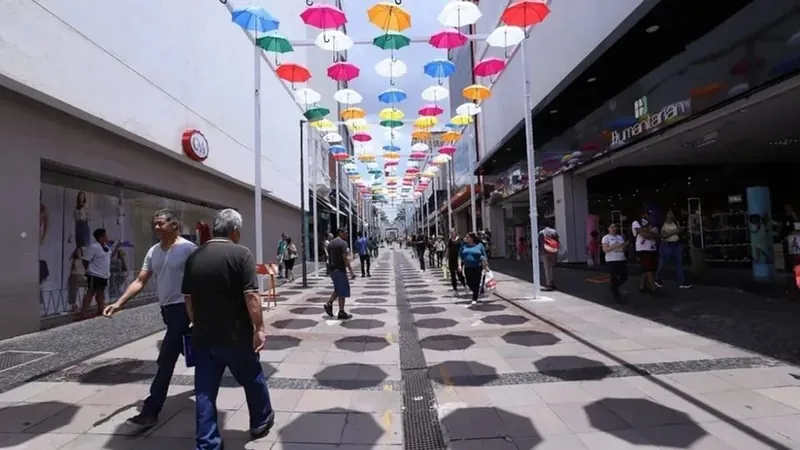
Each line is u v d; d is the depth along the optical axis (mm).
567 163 16203
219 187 16094
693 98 9094
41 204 8219
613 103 12531
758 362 5395
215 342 3475
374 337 7742
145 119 10453
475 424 4070
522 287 13516
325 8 10086
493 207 30047
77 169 8719
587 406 4391
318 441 3807
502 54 20766
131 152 10469
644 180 18281
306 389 5129
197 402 3396
